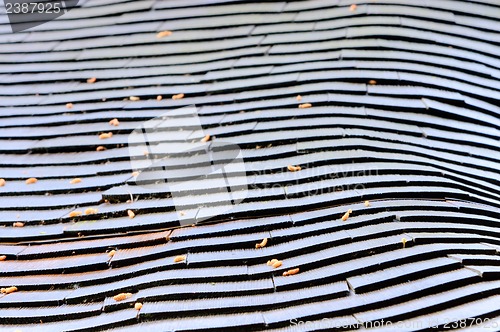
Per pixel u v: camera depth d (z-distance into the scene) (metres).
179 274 4.48
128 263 4.55
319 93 5.03
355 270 4.43
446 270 4.42
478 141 4.86
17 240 4.67
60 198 4.78
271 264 4.48
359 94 5.01
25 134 5.04
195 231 4.61
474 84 5.05
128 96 5.14
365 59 5.15
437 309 4.33
